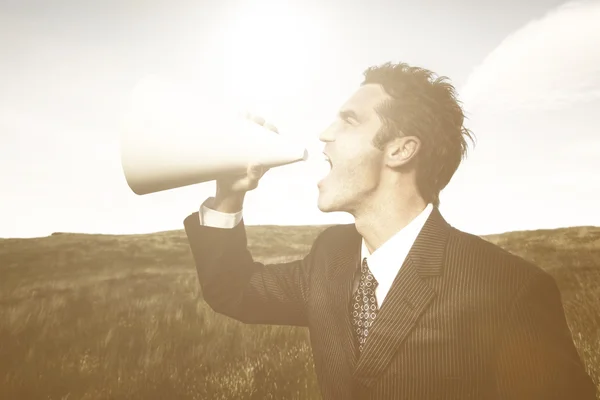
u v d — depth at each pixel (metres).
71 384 3.79
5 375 3.91
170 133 1.01
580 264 5.09
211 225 1.19
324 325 1.05
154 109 1.03
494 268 0.87
